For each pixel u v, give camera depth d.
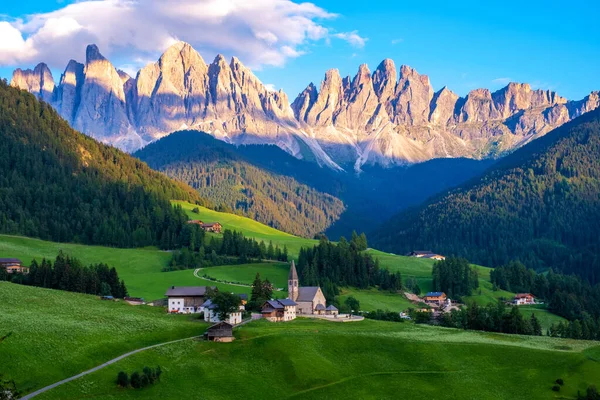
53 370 132.88
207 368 148.50
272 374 151.25
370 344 174.25
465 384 157.00
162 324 178.00
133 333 164.38
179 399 131.88
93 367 138.88
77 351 143.38
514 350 178.00
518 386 159.50
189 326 179.88
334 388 147.38
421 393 149.88
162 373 141.38
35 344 140.75
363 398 144.00
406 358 169.50
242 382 144.50
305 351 162.00
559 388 158.62
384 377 156.62
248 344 163.38
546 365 171.00
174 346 157.50
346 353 167.75
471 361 170.88
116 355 147.50
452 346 178.00
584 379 164.38
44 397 120.00
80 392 126.12
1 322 152.62
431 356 170.25
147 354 149.00
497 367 169.50
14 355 133.25
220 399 135.75
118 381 133.12
